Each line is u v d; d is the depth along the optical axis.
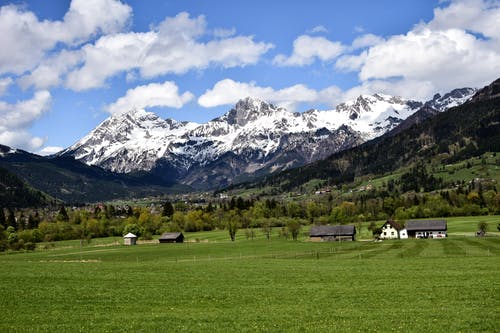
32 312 49.91
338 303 52.22
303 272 79.00
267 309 49.91
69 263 104.25
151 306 52.56
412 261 93.50
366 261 97.56
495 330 40.09
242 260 109.62
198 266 92.44
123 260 129.88
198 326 43.06
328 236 193.62
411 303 51.25
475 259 93.69
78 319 46.34
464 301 51.41
